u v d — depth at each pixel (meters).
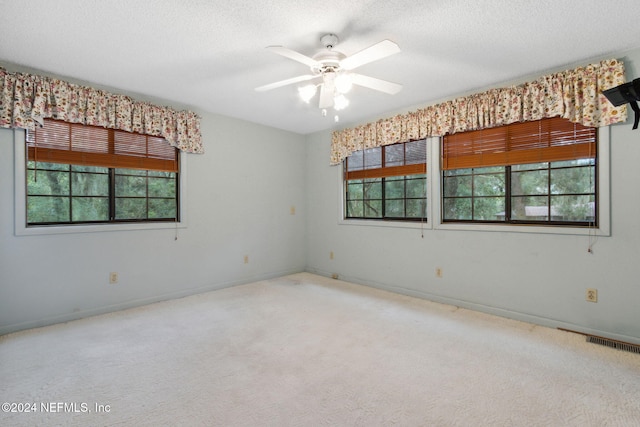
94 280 3.18
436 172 3.60
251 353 2.37
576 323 2.74
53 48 2.42
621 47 2.42
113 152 3.30
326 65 2.19
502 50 2.45
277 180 4.82
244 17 2.00
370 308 3.40
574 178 2.84
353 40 2.28
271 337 2.66
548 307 2.89
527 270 3.00
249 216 4.48
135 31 2.17
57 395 1.85
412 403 1.78
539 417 1.67
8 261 2.74
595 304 2.65
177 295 3.77
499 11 1.94
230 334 2.72
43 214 3.02
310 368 2.16
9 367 2.16
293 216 5.05
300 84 3.10
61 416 1.67
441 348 2.45
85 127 3.12
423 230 3.73
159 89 3.28
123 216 3.45
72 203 3.15
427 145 3.66
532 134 2.98
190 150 3.80
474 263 3.34
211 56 2.54
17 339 2.60
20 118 2.72
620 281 2.54
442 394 1.87
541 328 2.85
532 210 3.08
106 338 2.63
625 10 1.93
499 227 3.16
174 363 2.22
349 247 4.57
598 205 2.64
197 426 1.61
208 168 4.04
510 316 3.10
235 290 4.11
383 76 2.92
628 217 2.50
